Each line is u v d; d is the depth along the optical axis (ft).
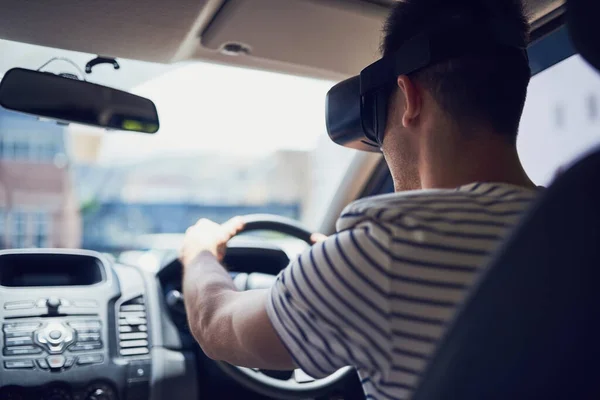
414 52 3.45
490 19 3.38
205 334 3.84
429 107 3.43
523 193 3.09
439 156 3.38
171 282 6.50
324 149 7.72
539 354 2.31
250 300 3.51
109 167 39.34
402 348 2.84
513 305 2.32
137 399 5.94
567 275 2.27
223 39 5.85
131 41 5.75
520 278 2.31
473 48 3.33
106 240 36.11
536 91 6.38
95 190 38.17
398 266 2.81
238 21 5.50
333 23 5.58
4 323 5.72
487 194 3.05
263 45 5.99
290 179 26.17
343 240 2.90
